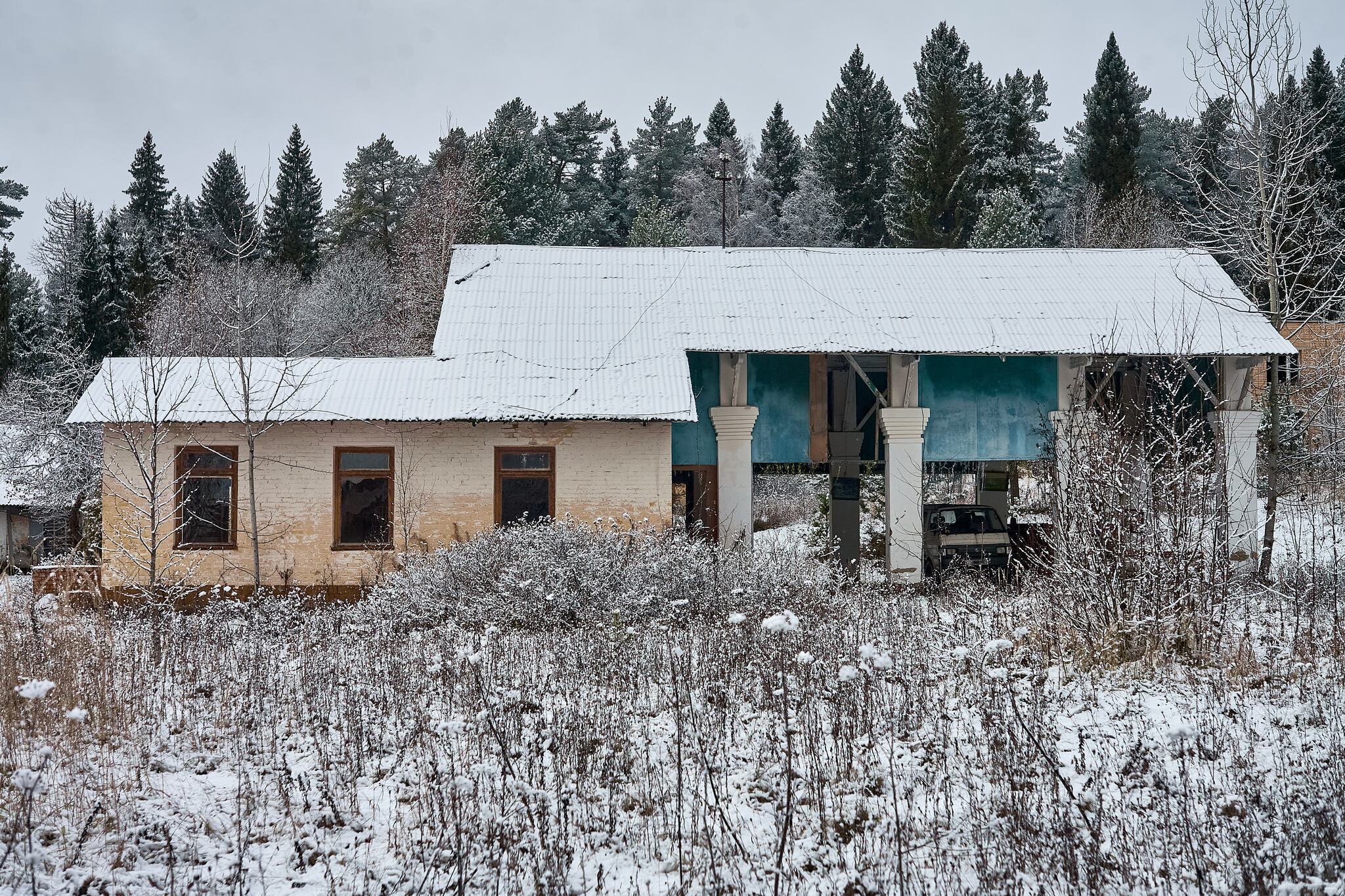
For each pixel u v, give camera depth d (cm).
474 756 771
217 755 807
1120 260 2162
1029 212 4288
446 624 1280
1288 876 515
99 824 642
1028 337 1883
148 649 1189
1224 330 1869
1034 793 663
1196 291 1877
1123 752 717
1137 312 1958
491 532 1566
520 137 4778
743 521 1866
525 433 1766
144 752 785
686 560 1370
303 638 1223
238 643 1259
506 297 2023
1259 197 1864
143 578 1683
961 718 823
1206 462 1126
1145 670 990
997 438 1956
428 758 781
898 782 705
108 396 1698
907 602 1465
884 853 594
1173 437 1145
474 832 636
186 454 1711
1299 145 1886
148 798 697
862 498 2544
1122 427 1199
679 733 742
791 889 565
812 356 1969
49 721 828
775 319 1948
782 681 927
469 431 1759
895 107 6028
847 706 831
